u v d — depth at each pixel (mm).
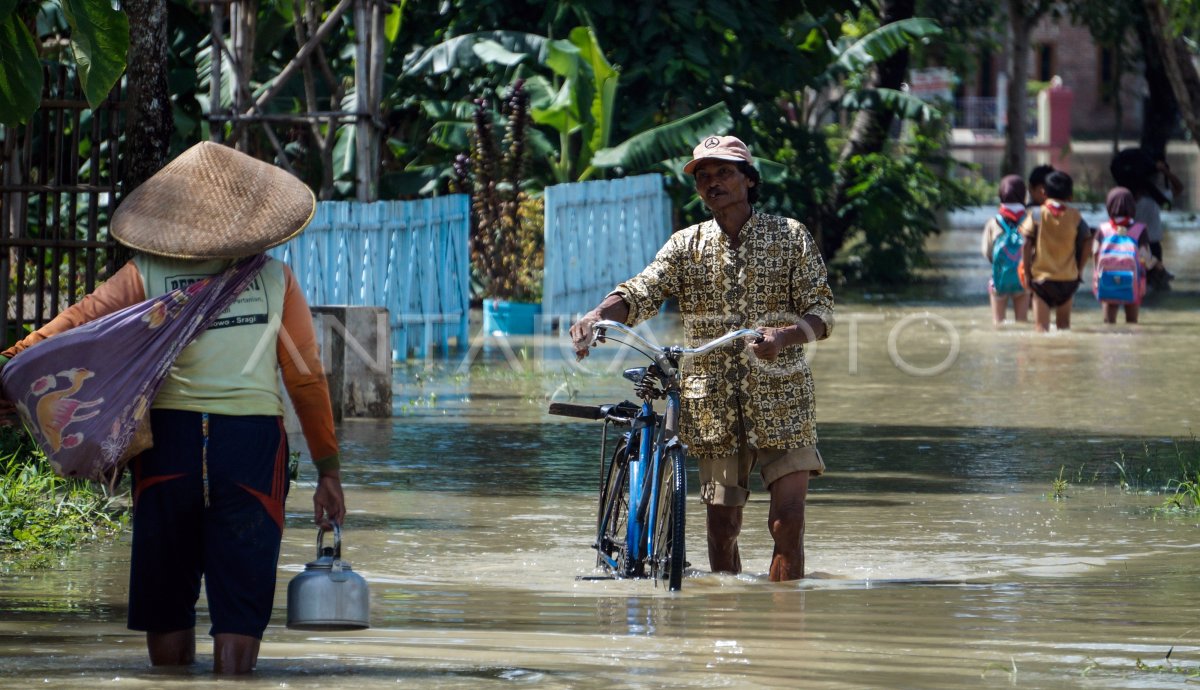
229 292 11789
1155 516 22016
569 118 54375
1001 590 16500
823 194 67812
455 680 11375
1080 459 27703
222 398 11664
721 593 16422
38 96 20031
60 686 10992
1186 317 55312
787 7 65125
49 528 19484
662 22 59094
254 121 41094
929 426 31984
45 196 27062
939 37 92312
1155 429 31406
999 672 12055
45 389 11336
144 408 11422
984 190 129000
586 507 22859
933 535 20531
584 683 11367
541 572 17828
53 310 26750
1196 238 98375
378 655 12555
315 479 24859
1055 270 50219
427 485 24719
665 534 17062
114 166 26703
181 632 12141
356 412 32812
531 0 57219
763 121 63938
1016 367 42250
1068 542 19953
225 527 11602
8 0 18938
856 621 14562
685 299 17938
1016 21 101125
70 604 15328
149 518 11672
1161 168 65500
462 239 46625
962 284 69312
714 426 17719
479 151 50938
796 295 17609
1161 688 11539
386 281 41688
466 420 32562
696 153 17609
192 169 12219
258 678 11367
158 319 11531
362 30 40812
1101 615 14867
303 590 11938
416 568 17984
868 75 73938
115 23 19906
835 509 22719
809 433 17641
